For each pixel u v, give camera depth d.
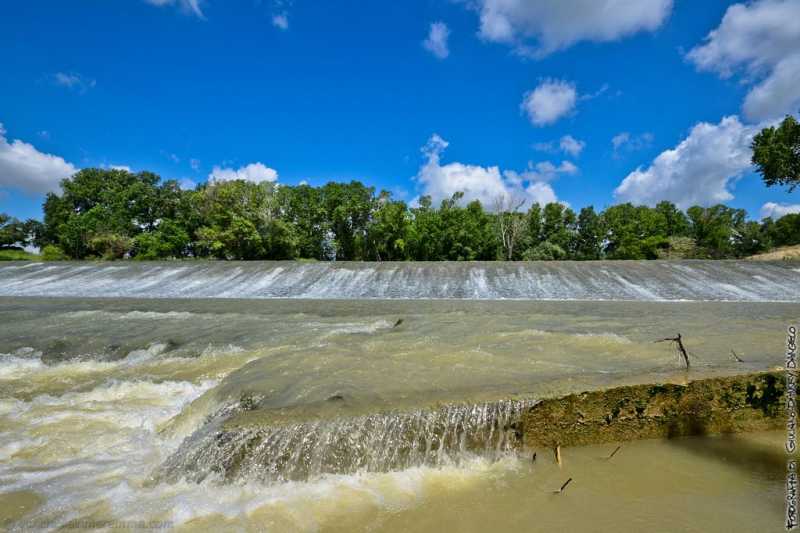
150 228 54.22
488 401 4.96
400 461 4.62
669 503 3.89
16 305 18.61
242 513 3.81
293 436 4.48
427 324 12.01
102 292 24.67
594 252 53.47
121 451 5.21
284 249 46.84
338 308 18.12
